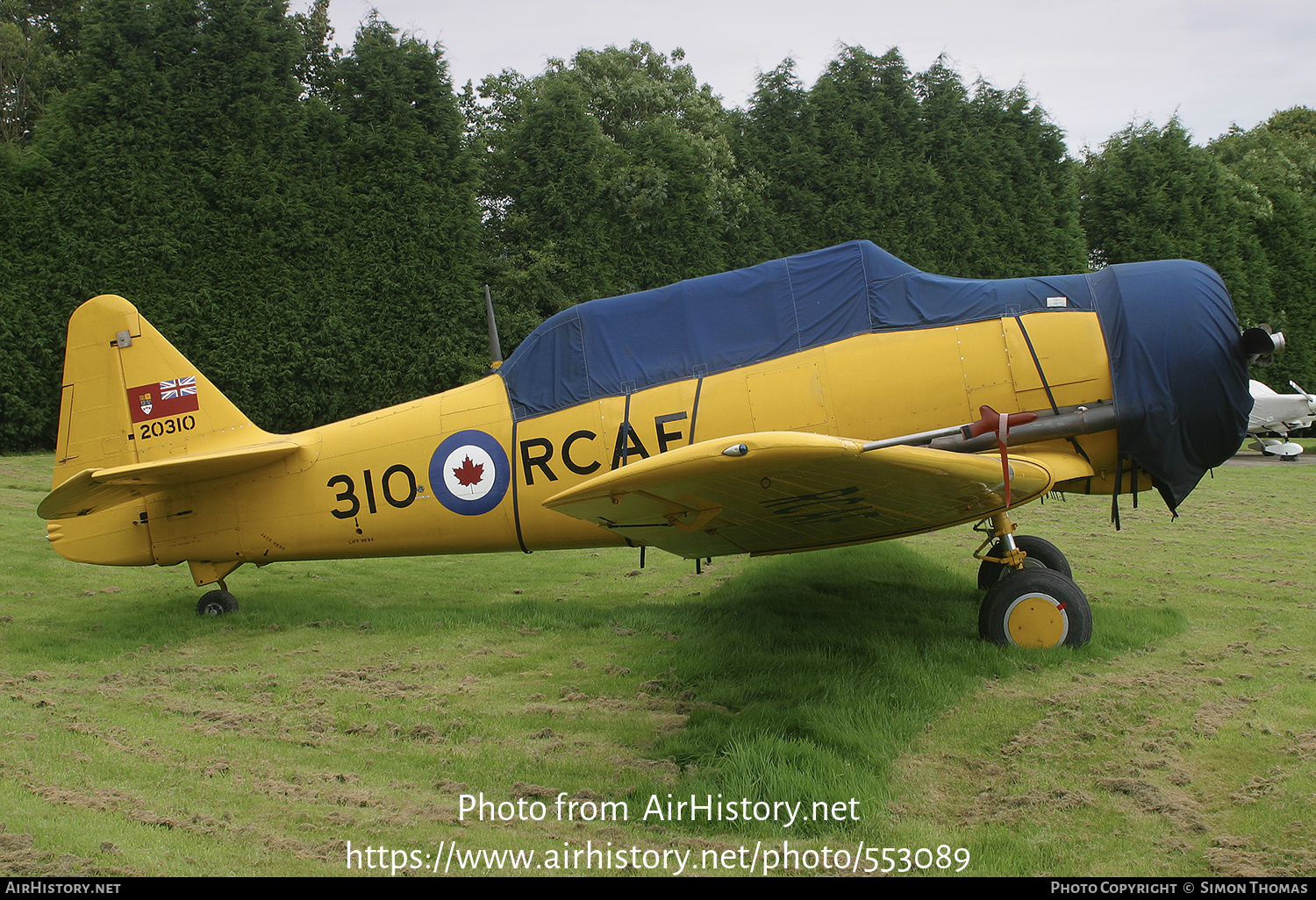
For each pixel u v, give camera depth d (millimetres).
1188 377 5590
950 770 3916
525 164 20578
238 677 5496
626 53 29266
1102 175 26938
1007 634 5602
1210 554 9070
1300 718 4332
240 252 16797
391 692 5188
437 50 18734
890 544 9570
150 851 3168
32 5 27891
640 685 5195
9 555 9172
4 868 2994
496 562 9742
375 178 17750
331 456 7020
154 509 7270
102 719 4684
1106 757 3971
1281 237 29531
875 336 5914
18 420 15961
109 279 16078
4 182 15711
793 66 23844
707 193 21953
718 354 6133
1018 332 5762
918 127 23766
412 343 17781
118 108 16234
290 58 17797
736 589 7656
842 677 5055
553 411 6461
